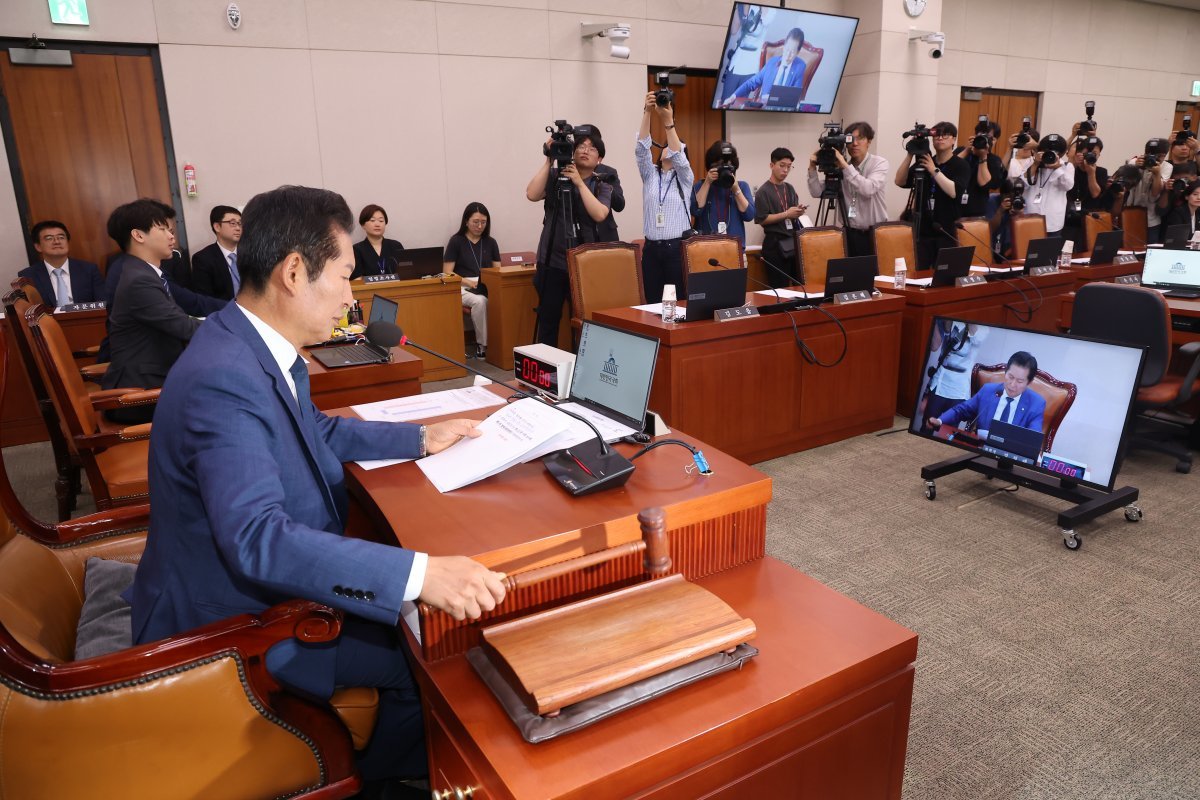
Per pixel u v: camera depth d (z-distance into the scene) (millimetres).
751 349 3352
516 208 6660
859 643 1155
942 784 1618
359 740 1367
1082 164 6668
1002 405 2824
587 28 6570
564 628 1082
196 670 1086
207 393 1106
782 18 7066
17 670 1009
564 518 1233
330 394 2678
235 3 5352
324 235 1188
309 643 1197
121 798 1089
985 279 4230
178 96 5301
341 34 5738
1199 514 2953
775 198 6074
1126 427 2488
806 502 3102
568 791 871
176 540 1191
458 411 1785
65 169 5145
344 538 1061
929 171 5434
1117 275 4996
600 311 3627
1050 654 2068
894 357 3912
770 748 1047
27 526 1510
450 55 6148
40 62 4906
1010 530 2826
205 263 4914
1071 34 10172
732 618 1108
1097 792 1591
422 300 5051
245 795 1167
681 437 1589
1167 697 1883
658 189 4887
